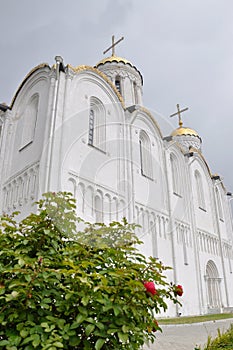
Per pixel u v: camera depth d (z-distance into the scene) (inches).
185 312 719.7
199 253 890.7
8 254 115.8
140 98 1029.8
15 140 671.1
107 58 1045.8
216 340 222.4
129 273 115.3
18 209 538.9
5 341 92.8
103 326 98.0
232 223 1222.9
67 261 110.3
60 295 110.3
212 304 897.5
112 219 562.6
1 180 631.2
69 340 97.1
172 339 339.9
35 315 104.3
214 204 1108.5
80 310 98.8
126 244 144.0
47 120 540.1
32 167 546.6
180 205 845.2
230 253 1107.9
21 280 104.2
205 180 1105.4
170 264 714.2
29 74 693.9
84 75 640.4
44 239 128.3
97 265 120.9
